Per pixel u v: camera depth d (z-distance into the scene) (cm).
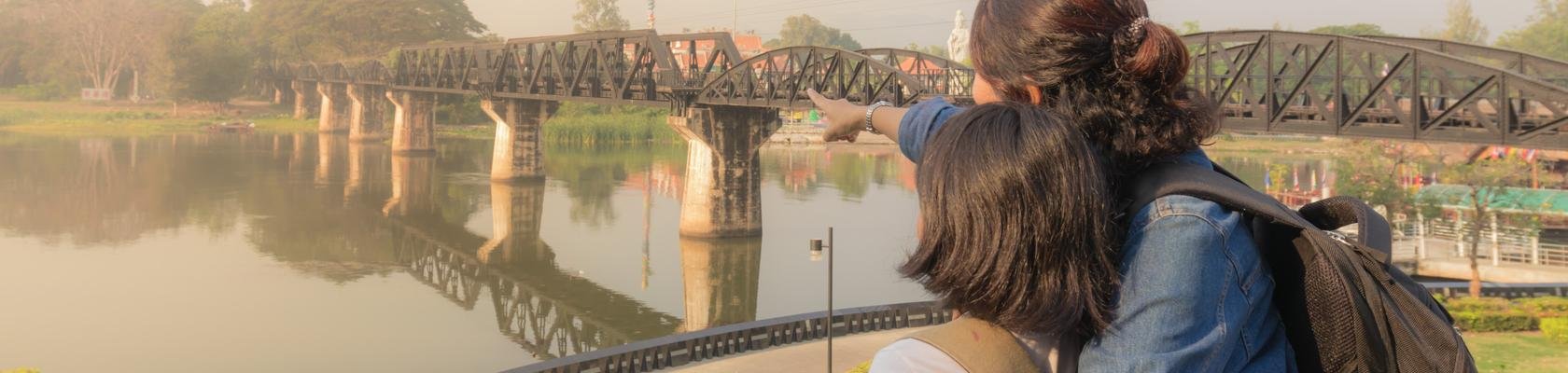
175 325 3734
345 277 4650
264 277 4591
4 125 12975
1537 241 3747
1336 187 3966
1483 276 3669
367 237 5650
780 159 10050
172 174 8162
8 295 4162
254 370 3139
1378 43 2364
